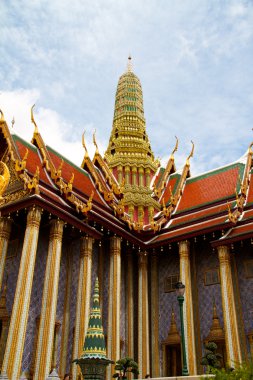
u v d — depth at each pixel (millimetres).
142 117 36500
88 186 26219
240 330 21062
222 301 20375
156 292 24594
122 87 38062
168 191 30953
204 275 23688
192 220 24734
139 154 32719
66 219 20094
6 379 14391
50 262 18984
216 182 27922
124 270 24984
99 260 23500
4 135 21656
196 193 28203
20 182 19969
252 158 27922
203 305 22969
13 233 22297
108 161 32781
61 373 19484
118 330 21188
